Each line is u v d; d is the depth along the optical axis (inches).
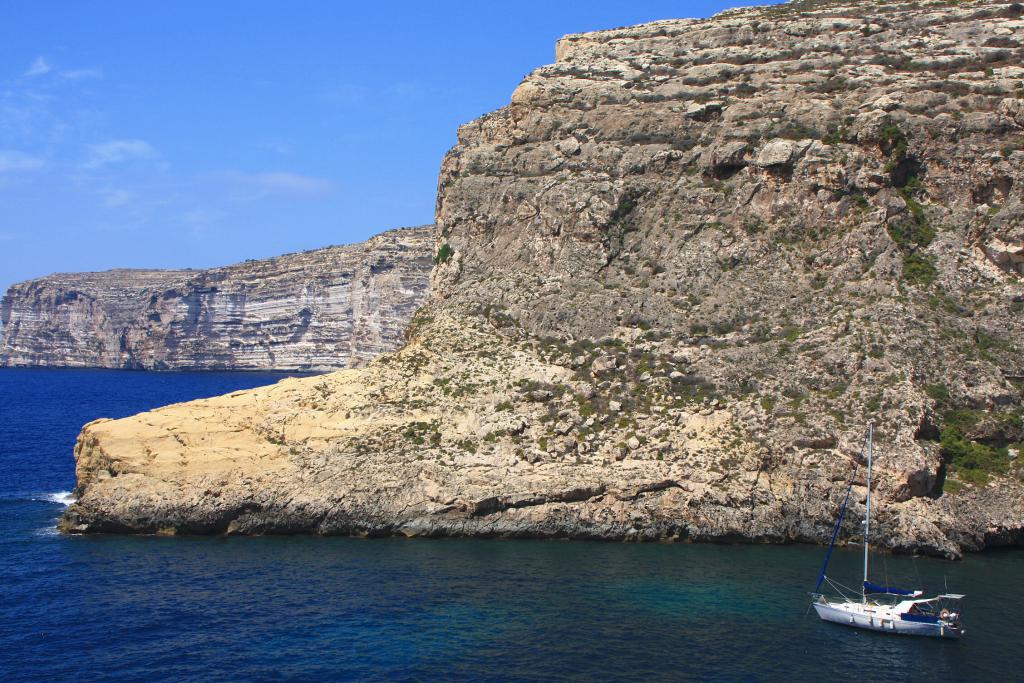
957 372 2432.3
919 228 2748.5
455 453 2431.1
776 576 1985.7
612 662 1562.5
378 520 2299.5
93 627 1715.1
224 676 1520.7
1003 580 1978.3
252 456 2436.0
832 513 2225.6
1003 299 2596.0
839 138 2893.7
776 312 2677.2
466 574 1990.7
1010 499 2241.6
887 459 2242.9
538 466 2377.0
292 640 1653.5
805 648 1624.0
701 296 2775.6
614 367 2640.3
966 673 1536.7
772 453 2319.1
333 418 2559.1
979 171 2760.8
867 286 2642.7
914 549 2151.8
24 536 2322.8
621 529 2252.7
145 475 2383.1
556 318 2805.1
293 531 2320.4
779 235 2834.6
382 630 1690.5
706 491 2263.8
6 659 1585.9
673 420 2453.2
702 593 1878.7
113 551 2172.7
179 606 1812.3
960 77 2935.5
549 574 1990.7
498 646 1622.8
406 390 2662.4
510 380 2650.1
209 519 2310.5
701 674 1521.9
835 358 2482.8
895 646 1636.3
